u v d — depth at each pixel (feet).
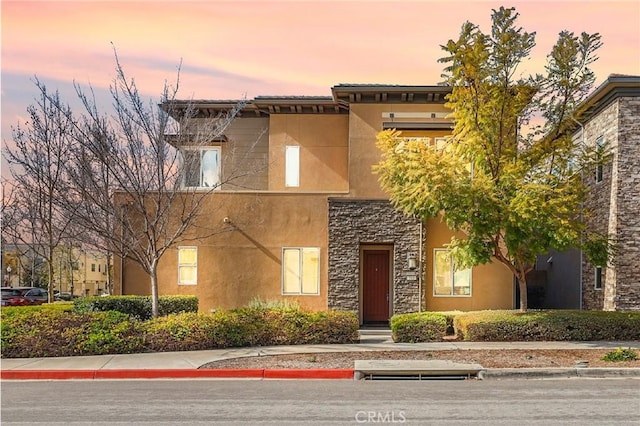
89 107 69.00
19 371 42.98
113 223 58.90
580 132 80.48
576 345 53.67
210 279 72.13
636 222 66.74
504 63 57.36
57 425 28.45
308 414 30.45
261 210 72.74
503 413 30.55
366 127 72.79
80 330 50.34
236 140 82.02
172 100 62.13
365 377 42.32
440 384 39.73
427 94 72.13
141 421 29.12
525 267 67.67
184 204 61.46
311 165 79.36
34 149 79.87
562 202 56.08
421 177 55.57
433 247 71.56
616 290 66.74
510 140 60.44
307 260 72.38
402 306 70.03
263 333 54.60
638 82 65.77
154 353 50.57
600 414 30.30
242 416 30.07
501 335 56.75
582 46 58.08
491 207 55.47
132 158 58.44
